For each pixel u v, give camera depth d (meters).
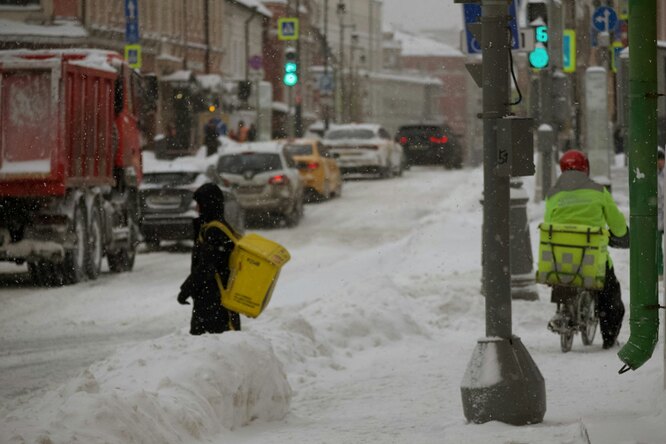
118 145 49.16
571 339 26.45
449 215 60.62
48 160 43.06
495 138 18.38
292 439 17.31
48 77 43.66
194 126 126.81
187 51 150.00
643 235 19.08
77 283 44.31
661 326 27.55
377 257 45.66
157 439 15.37
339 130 107.25
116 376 17.70
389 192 91.31
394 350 26.91
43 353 28.50
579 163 26.30
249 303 22.53
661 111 44.06
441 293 31.69
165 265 51.84
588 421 17.47
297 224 69.19
